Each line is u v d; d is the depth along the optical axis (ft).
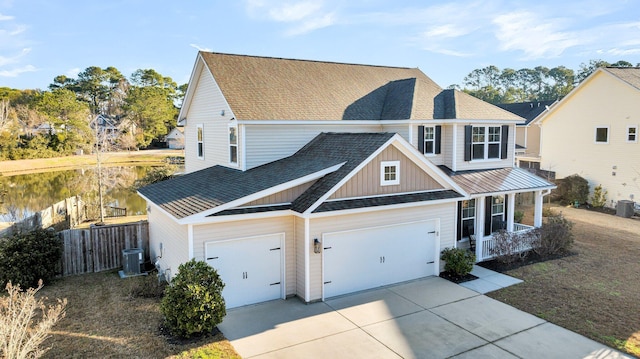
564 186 85.56
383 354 28.17
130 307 35.70
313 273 37.29
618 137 79.77
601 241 57.77
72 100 224.33
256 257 37.04
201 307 29.22
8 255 40.52
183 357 27.20
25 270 40.45
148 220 51.83
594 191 83.41
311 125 52.90
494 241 49.16
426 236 44.29
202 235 34.37
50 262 42.37
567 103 89.86
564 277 43.52
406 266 43.14
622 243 56.65
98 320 32.94
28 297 25.52
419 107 56.85
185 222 33.17
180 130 273.54
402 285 41.93
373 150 39.65
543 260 49.52
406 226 42.63
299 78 59.67
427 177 43.78
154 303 36.60
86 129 182.91
